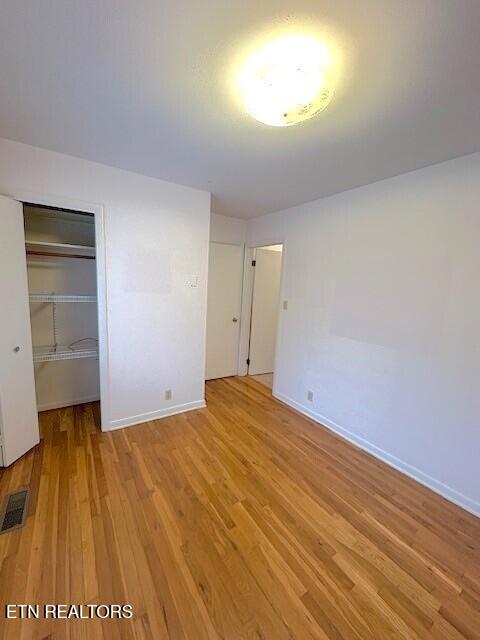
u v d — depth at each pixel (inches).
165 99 55.8
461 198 73.4
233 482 79.1
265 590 51.2
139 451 90.6
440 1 34.3
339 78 47.0
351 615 48.1
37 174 79.4
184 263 109.7
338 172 86.4
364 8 35.8
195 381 121.6
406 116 57.4
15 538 58.5
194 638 43.8
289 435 105.7
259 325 174.4
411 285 84.7
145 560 55.4
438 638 45.6
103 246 92.1
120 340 100.0
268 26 38.9
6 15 38.3
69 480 76.1
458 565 58.4
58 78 50.5
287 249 131.3
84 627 44.5
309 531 64.5
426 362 82.0
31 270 104.3
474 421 72.9
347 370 104.8
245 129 65.1
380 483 82.4
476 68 43.9
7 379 78.3
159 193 99.9
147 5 36.8
